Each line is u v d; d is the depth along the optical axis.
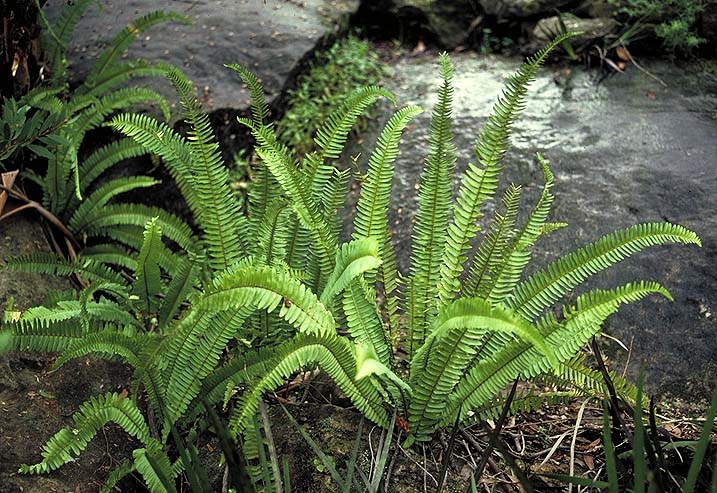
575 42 4.57
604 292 2.42
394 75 4.70
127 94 3.42
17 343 2.45
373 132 4.28
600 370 2.52
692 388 3.06
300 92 4.32
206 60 4.23
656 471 2.19
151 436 2.69
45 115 3.53
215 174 2.83
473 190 2.56
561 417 2.96
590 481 2.34
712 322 3.24
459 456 2.71
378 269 2.75
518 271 2.60
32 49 3.54
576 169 3.94
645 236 2.41
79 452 2.45
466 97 4.48
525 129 4.20
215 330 2.61
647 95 4.34
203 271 3.04
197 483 2.33
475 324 2.16
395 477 2.61
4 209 3.39
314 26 4.57
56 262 3.01
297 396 2.94
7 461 2.48
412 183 3.99
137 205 3.36
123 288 2.94
